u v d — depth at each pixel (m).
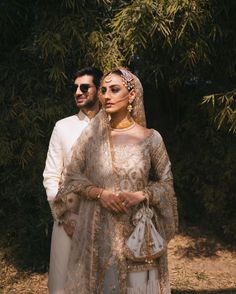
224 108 4.10
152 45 3.99
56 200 2.33
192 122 5.20
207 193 5.15
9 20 4.13
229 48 4.20
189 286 4.19
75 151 2.21
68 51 3.93
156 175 2.24
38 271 4.41
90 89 2.62
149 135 2.18
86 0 4.04
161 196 2.14
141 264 2.09
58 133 2.62
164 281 2.13
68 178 2.22
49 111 4.09
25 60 4.20
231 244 5.16
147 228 2.09
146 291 2.10
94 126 2.18
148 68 4.29
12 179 4.45
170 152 5.48
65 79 4.23
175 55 4.17
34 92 4.21
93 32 3.95
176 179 5.38
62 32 3.91
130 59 4.05
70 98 4.20
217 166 5.12
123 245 2.06
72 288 2.12
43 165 4.21
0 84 4.23
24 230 4.51
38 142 4.24
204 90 4.76
